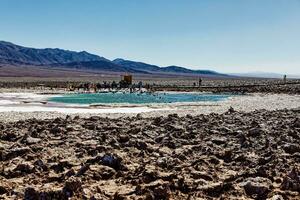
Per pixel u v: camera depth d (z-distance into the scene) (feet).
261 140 61.67
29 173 41.78
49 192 34.19
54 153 50.62
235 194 35.96
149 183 37.63
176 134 66.13
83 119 90.38
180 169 42.91
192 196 35.27
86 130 70.08
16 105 159.43
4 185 36.65
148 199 33.65
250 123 82.69
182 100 214.28
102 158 45.21
